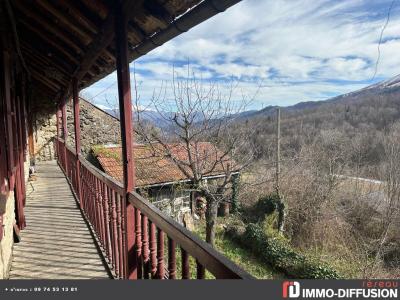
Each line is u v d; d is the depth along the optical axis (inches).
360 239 428.5
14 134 158.2
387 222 411.5
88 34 112.6
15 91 179.2
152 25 82.4
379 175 531.5
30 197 235.0
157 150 386.0
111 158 510.9
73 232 160.6
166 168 448.1
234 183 399.5
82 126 571.5
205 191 345.4
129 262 89.6
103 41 105.3
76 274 115.9
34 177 308.5
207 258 45.4
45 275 114.9
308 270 341.7
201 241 49.6
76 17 102.8
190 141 357.4
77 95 204.8
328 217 467.2
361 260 362.6
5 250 113.6
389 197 462.3
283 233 472.1
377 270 344.5
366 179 558.9
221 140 366.9
